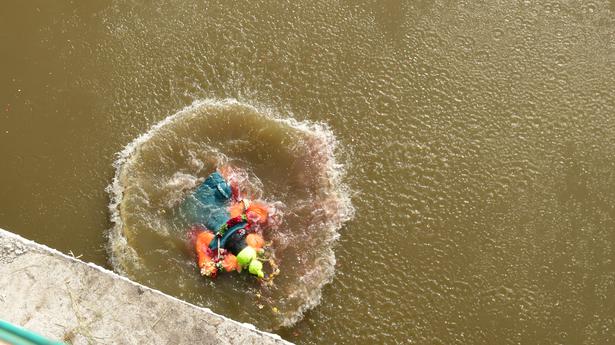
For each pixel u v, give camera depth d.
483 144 6.25
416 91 6.50
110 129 6.28
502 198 6.00
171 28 6.79
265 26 6.81
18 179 6.07
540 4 6.91
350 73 6.57
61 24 6.82
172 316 4.79
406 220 5.89
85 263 4.94
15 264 4.92
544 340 5.47
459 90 6.52
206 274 5.43
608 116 6.41
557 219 5.91
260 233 5.70
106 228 5.82
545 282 5.67
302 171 6.03
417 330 5.50
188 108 6.31
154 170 5.96
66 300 4.82
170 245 5.64
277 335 4.90
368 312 5.54
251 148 6.12
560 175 6.11
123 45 6.71
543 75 6.60
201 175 5.97
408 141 6.25
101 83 6.52
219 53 6.64
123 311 4.80
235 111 6.25
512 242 5.82
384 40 6.75
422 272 5.70
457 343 5.46
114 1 6.92
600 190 6.03
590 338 5.48
